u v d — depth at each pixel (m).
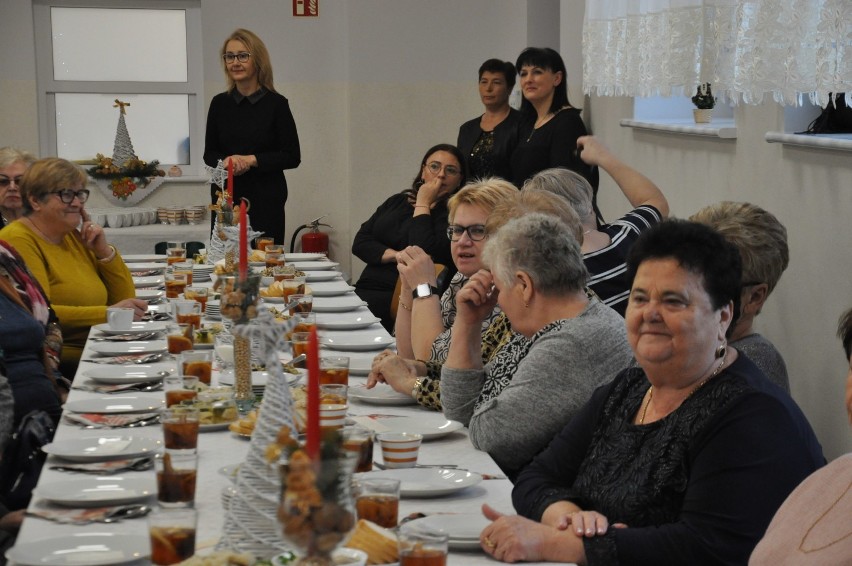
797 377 3.63
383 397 2.56
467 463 2.10
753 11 3.52
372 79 8.05
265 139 6.64
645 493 1.77
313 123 8.24
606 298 3.22
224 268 4.32
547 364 2.17
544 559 1.64
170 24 8.38
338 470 1.20
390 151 8.15
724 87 3.79
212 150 6.74
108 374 2.77
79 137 8.40
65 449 2.05
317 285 4.57
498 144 6.43
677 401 1.83
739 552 1.67
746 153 4.02
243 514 1.47
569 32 6.79
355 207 8.21
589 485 1.89
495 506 1.84
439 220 5.05
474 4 8.00
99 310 3.91
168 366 2.91
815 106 3.63
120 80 8.38
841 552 1.48
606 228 3.47
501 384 2.30
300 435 1.99
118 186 7.94
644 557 1.66
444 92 8.10
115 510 1.72
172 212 7.91
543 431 2.17
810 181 3.48
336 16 8.14
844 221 3.24
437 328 3.14
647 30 4.64
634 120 5.38
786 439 1.72
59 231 4.04
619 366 2.20
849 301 3.22
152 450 2.05
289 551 1.46
